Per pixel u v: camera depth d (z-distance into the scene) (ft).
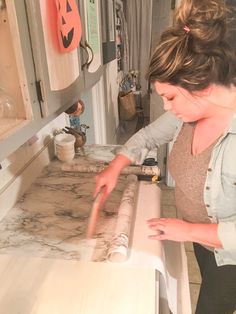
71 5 2.98
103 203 3.43
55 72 2.76
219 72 2.15
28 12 2.20
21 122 2.30
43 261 2.66
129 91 14.89
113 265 2.57
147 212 3.34
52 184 4.13
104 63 8.05
